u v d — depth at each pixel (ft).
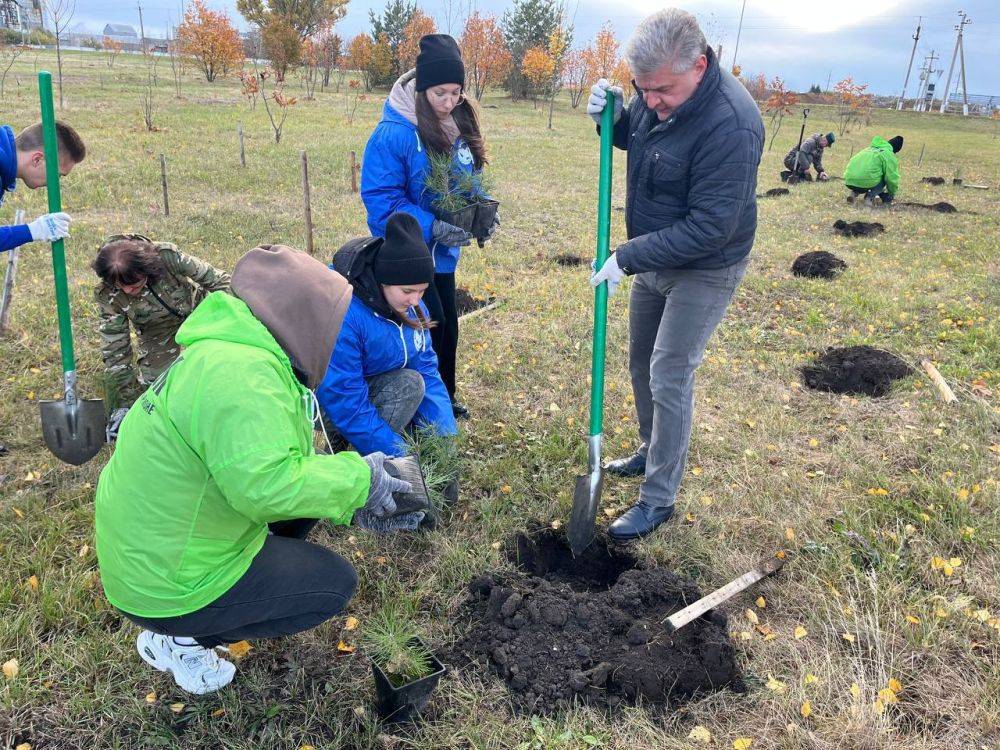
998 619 9.52
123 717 8.09
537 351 17.65
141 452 6.34
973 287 23.88
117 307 12.40
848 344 18.93
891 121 133.90
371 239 10.18
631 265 9.76
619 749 7.85
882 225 33.60
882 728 8.00
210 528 6.67
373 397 10.90
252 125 61.93
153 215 29.17
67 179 34.14
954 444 13.79
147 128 53.57
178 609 6.85
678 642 9.02
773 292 23.43
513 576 10.26
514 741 7.95
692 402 10.86
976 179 55.36
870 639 9.29
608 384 15.97
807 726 8.16
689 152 9.21
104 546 6.76
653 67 8.52
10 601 9.40
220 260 23.72
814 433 14.52
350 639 9.15
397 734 8.04
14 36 128.16
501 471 12.68
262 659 8.85
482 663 8.88
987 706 8.39
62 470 12.30
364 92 124.77
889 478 12.83
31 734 7.93
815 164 49.19
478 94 117.60
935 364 17.54
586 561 11.18
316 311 6.41
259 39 155.12
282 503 6.10
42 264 22.02
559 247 28.45
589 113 10.27
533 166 50.31
